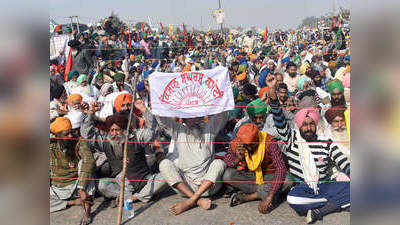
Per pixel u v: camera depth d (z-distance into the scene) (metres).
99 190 3.89
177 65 13.34
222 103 3.92
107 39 12.73
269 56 13.71
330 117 3.71
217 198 4.12
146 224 3.53
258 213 3.69
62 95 6.12
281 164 3.70
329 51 12.57
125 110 5.02
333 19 15.53
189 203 3.78
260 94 5.21
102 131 4.18
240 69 9.29
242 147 3.74
